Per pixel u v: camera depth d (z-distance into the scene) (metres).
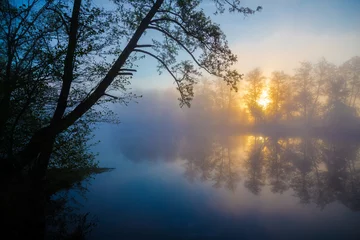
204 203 9.16
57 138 8.52
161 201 9.30
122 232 6.65
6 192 6.03
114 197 9.64
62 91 6.91
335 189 11.16
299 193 10.58
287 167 16.20
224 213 8.24
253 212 8.36
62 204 8.63
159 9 8.96
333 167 15.98
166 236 6.47
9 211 5.88
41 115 7.69
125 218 7.63
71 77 7.01
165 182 12.13
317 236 6.59
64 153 9.41
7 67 6.08
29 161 6.79
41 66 6.33
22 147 7.48
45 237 6.14
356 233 6.81
